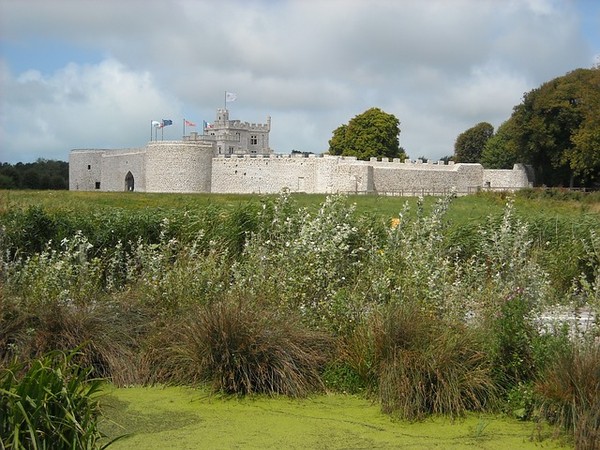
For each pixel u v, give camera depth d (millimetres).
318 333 8289
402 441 6508
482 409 7223
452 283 9805
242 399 7625
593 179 60469
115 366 8086
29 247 13188
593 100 56719
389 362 7539
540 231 14273
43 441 4410
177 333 8484
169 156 61781
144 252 10852
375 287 8711
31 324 8203
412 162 60812
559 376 6820
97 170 76125
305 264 9227
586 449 6152
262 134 105000
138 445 6305
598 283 8867
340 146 77000
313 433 6684
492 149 82688
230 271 10188
